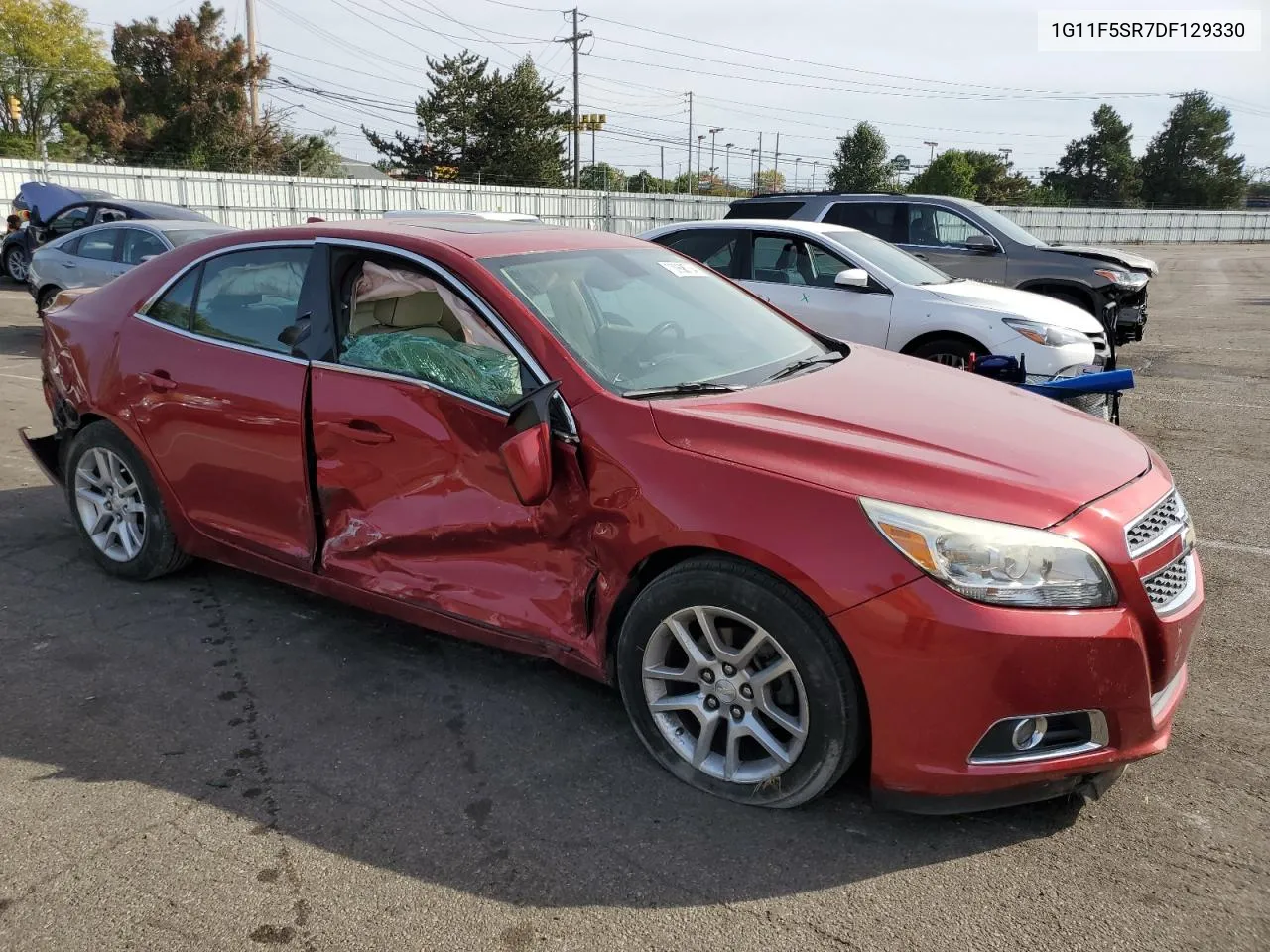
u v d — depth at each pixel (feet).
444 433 10.53
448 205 115.14
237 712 10.95
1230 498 19.49
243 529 12.60
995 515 8.27
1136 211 175.94
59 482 15.39
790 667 8.73
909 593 8.07
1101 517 8.50
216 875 8.32
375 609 11.62
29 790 9.46
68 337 14.20
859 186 234.79
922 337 24.39
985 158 259.39
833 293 25.50
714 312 12.86
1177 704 9.24
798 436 9.13
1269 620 13.62
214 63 141.49
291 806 9.27
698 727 9.78
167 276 13.39
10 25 157.58
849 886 8.24
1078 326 24.08
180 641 12.66
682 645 9.39
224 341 12.50
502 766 9.97
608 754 10.20
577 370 10.07
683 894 8.13
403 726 10.70
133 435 13.37
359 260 11.66
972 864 8.52
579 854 8.63
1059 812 9.25
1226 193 299.79
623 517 9.39
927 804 8.50
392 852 8.64
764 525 8.58
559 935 7.67
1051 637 7.96
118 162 136.56
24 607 13.57
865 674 8.30
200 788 9.53
